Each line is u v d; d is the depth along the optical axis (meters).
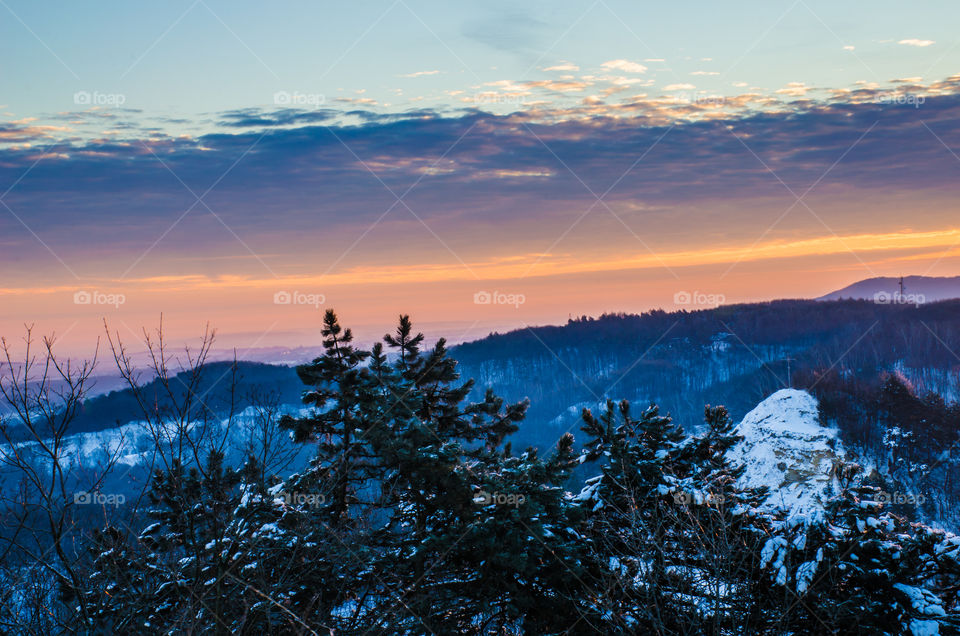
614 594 13.34
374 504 14.51
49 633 9.43
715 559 12.12
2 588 9.06
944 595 12.30
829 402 91.19
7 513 8.77
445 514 15.13
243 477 11.86
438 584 14.07
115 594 10.52
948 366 137.62
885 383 91.38
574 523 14.66
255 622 11.84
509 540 13.62
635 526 13.48
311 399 15.84
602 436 16.27
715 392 148.25
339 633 12.88
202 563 11.84
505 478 14.49
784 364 150.25
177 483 10.36
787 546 12.50
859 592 12.06
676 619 12.61
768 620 12.46
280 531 13.12
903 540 12.04
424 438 14.70
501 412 18.69
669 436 17.14
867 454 80.12
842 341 160.00
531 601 13.70
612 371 158.12
